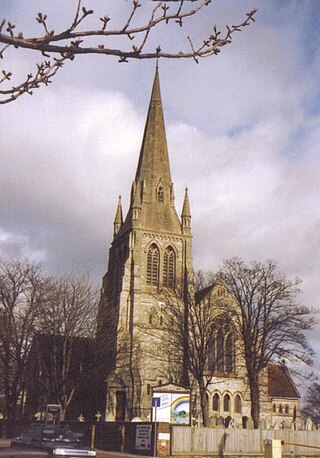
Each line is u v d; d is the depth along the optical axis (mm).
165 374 74188
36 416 63875
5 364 58094
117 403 75562
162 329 74375
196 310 66688
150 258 89688
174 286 76438
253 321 57719
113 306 86062
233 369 78125
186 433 42344
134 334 80625
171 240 92125
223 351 66250
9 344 58562
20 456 23344
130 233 90375
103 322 72562
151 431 40906
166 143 102062
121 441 43375
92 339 66875
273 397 91750
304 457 47281
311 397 106375
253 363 56531
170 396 44844
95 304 67500
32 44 7363
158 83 107938
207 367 71250
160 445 40406
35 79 8234
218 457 42844
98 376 76562
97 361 67750
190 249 92688
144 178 96562
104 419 74500
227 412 76750
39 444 26281
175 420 44312
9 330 58188
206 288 74688
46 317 61688
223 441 44156
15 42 7262
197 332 68688
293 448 48125
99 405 77812
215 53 8242
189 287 73875
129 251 88875
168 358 72125
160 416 44156
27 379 62750
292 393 93625
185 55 8148
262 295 57094
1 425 58000
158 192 96062
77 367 66188
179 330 68875
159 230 91750
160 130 102750
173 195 96812
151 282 87812
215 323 67125
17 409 71375
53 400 60469
